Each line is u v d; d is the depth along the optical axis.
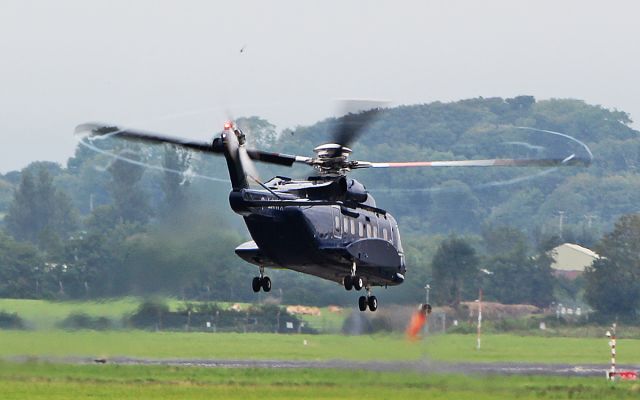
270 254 113.81
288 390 105.44
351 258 115.44
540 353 161.88
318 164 111.38
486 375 120.06
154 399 97.19
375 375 117.88
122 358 135.12
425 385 111.38
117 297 165.12
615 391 111.56
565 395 107.69
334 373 119.19
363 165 111.88
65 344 139.88
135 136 103.12
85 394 98.94
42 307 158.25
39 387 102.12
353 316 168.12
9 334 142.25
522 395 107.25
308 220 111.12
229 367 125.12
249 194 106.56
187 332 168.50
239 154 106.94
